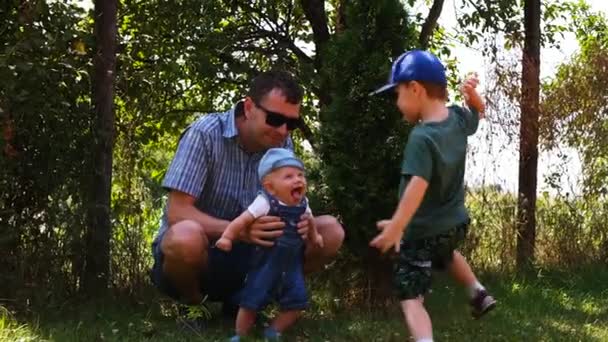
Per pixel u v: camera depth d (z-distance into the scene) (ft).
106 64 11.88
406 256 8.76
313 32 16.20
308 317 11.20
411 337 9.68
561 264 15.99
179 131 15.97
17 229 11.23
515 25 16.05
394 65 9.08
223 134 9.95
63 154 11.40
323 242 10.20
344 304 11.85
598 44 17.20
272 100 9.64
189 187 9.72
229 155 10.00
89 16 12.85
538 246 16.12
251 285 9.36
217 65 14.85
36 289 11.02
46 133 11.24
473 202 15.52
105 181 11.75
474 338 10.00
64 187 11.42
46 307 10.74
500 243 15.53
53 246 11.43
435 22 15.89
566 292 13.91
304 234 9.45
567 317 11.61
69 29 11.30
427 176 8.31
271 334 9.50
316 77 14.88
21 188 11.34
